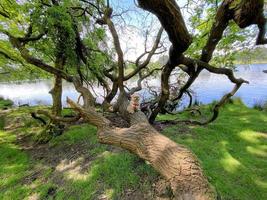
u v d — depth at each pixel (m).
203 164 3.79
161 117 7.06
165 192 3.17
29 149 5.92
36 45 6.09
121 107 4.59
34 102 16.64
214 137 5.07
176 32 3.00
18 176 4.60
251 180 3.48
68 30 5.41
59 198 3.69
